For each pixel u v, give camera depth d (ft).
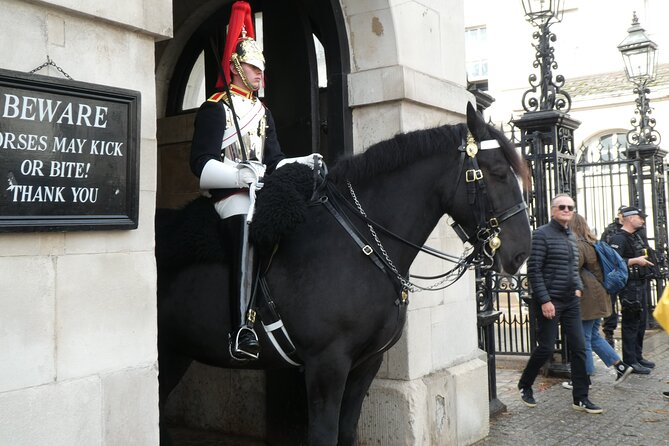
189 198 18.76
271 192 10.53
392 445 14.79
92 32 9.12
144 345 9.68
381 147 11.41
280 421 15.64
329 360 10.55
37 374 8.41
